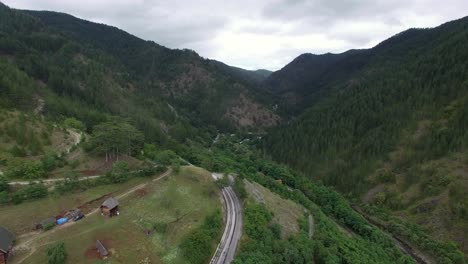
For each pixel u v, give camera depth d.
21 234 58.81
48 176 79.88
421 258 108.25
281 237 79.06
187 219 71.25
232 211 84.50
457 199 123.38
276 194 111.69
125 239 59.56
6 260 51.22
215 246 67.56
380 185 152.62
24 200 67.88
